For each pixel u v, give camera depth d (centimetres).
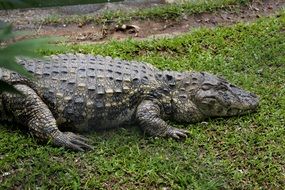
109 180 288
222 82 335
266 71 385
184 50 412
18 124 323
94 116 317
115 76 324
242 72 386
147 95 326
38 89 314
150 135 320
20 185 282
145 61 392
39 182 284
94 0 501
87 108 315
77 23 460
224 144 315
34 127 308
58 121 316
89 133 322
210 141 318
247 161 303
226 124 331
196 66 389
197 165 300
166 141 317
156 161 299
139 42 417
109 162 298
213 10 478
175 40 421
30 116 310
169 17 467
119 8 494
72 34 444
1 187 280
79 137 311
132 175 291
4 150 304
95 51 402
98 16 466
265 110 343
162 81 333
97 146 310
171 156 306
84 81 318
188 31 451
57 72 320
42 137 308
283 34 433
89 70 324
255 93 359
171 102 330
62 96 313
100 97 316
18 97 309
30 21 464
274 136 321
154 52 409
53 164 295
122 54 401
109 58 342
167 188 285
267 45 417
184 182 287
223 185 288
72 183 283
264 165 301
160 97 329
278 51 408
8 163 295
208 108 330
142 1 510
